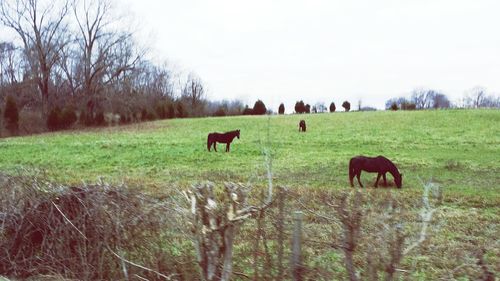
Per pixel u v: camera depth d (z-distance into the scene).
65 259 6.46
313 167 22.28
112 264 6.27
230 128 48.56
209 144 29.23
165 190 10.18
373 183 17.84
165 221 6.11
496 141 32.38
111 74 64.00
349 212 5.30
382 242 5.12
